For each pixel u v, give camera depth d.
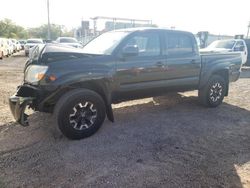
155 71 5.54
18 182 3.35
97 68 4.70
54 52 4.43
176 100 7.39
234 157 4.09
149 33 5.49
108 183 3.34
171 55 5.79
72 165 3.75
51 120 5.41
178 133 4.98
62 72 4.37
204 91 6.59
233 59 7.05
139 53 5.32
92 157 3.99
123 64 5.05
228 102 7.41
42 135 4.75
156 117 5.89
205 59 6.42
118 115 5.99
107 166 3.74
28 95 4.57
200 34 21.55
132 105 6.84
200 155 4.12
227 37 29.62
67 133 4.46
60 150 4.19
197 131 5.12
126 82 5.16
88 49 5.48
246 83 10.84
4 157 3.96
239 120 5.84
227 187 3.31
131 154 4.10
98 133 4.89
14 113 4.50
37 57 4.55
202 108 6.70
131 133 4.93
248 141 4.71
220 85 6.79
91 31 31.06
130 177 3.47
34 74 4.50
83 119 4.60
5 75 12.05
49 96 4.35
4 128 5.05
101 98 4.77
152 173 3.58
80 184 3.32
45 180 3.40
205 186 3.31
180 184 3.34
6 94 7.84
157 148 4.33
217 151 4.28
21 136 4.70
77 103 4.47
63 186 3.28
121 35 5.35
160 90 5.77
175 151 4.24
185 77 6.10
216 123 5.60
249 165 3.86
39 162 3.82
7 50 25.20
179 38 5.93
